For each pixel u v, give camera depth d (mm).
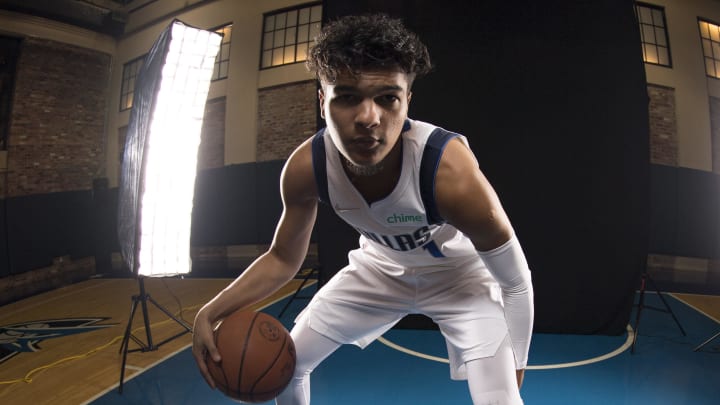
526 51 3822
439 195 1080
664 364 3256
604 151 3781
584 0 3789
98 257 7047
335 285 1578
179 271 3123
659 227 6312
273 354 1281
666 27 6566
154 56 3223
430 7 3873
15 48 6363
